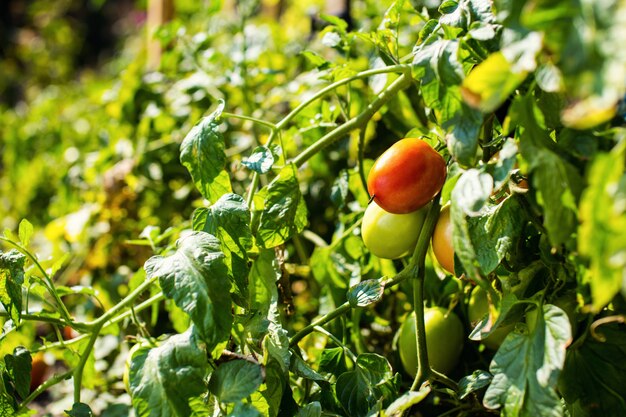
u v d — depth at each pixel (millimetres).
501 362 495
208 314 508
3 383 594
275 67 1053
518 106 465
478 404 580
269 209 586
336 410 568
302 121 764
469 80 443
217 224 557
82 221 958
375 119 828
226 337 510
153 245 726
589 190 404
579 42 395
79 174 1096
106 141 1091
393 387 554
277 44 1080
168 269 524
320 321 585
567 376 519
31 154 1399
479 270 520
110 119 1144
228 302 517
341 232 732
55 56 2371
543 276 538
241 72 875
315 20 1060
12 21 2920
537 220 525
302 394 624
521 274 537
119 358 871
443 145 593
